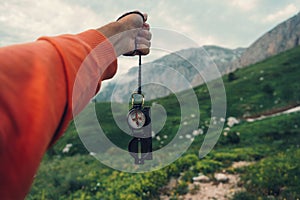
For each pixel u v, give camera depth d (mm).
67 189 9258
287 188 7707
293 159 9641
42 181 10180
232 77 27938
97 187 9219
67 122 445
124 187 8836
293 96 20922
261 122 16047
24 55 417
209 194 8227
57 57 465
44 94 394
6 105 356
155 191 8516
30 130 360
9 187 344
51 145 434
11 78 380
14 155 347
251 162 10672
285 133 13836
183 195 8352
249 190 8023
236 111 21094
